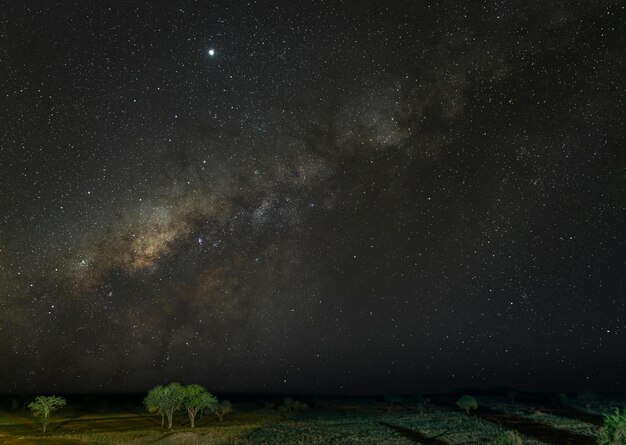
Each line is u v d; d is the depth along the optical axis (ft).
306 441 203.10
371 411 353.31
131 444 196.95
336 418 302.86
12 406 334.03
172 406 252.62
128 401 388.78
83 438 212.02
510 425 258.37
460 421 279.28
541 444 193.06
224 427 253.65
